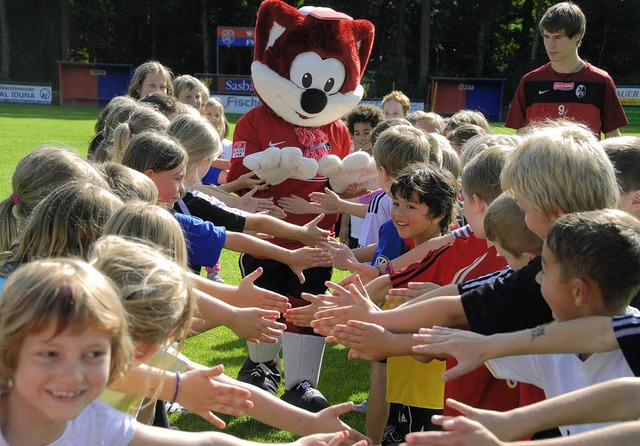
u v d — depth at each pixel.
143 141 3.47
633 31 40.78
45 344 1.54
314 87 5.06
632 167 2.84
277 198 5.04
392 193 3.47
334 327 2.55
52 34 42.62
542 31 6.05
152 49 44.78
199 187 4.67
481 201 2.96
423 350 2.21
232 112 33.22
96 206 2.52
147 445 1.83
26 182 2.88
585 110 6.08
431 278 3.17
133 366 1.99
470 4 42.69
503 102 39.75
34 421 1.67
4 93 36.28
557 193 2.31
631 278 2.00
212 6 44.25
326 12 5.25
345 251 3.84
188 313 2.09
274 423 2.40
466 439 1.75
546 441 1.74
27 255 2.48
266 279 4.71
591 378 2.14
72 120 25.14
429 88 38.09
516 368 2.33
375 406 3.61
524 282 2.36
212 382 2.31
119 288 1.94
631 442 1.73
